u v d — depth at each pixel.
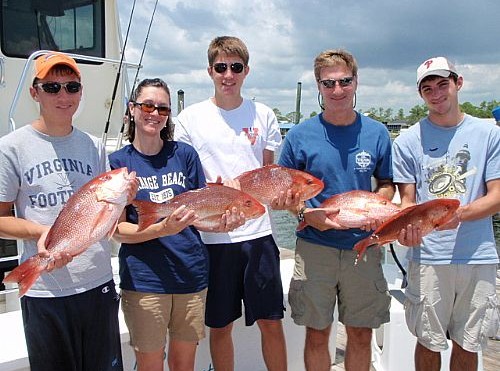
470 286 3.01
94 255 2.51
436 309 3.04
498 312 3.03
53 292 2.39
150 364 2.77
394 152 3.17
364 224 2.88
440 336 3.07
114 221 2.33
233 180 2.91
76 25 5.30
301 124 3.22
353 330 3.23
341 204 2.92
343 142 3.09
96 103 5.42
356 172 3.09
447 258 2.99
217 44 3.17
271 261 3.25
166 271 2.75
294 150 3.19
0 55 4.80
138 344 2.76
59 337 2.43
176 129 3.28
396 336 3.79
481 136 2.95
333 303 3.22
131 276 2.75
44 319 2.39
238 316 3.29
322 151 3.09
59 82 2.36
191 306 2.81
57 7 5.16
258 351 3.84
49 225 2.37
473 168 2.94
